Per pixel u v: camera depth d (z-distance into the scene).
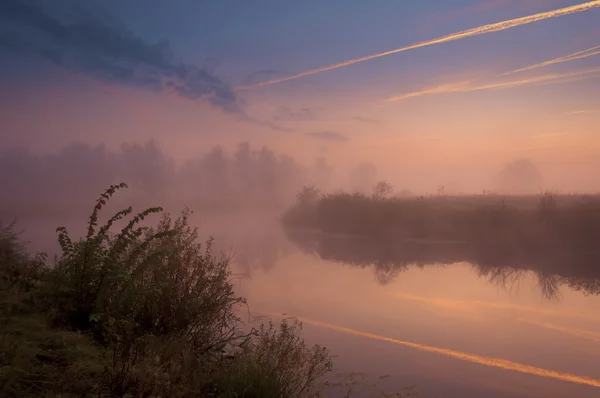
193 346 5.80
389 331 8.02
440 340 7.54
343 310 9.46
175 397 4.21
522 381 5.84
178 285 6.33
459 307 10.02
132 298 5.55
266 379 4.68
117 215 6.25
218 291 6.58
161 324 6.07
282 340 5.33
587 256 17.91
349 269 15.43
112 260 5.78
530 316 9.27
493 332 8.12
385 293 11.38
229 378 4.86
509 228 23.45
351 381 5.68
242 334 7.04
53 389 3.77
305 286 12.06
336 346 7.11
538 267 15.94
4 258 7.57
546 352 7.02
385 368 6.18
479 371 6.20
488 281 13.34
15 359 3.95
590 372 6.20
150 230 6.74
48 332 5.04
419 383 5.64
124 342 4.88
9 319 5.13
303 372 5.25
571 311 9.77
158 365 4.57
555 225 22.41
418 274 14.55
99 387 3.95
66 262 5.90
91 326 5.52
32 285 6.54
